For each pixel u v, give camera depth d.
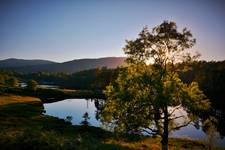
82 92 173.62
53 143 19.17
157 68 30.75
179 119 67.06
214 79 133.62
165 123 31.69
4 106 85.56
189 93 29.86
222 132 59.81
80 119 84.38
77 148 19.53
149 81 29.55
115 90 31.53
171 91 28.50
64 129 53.56
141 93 30.41
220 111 89.94
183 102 29.45
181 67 31.66
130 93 30.02
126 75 31.83
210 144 43.19
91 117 88.88
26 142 18.67
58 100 143.88
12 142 18.67
